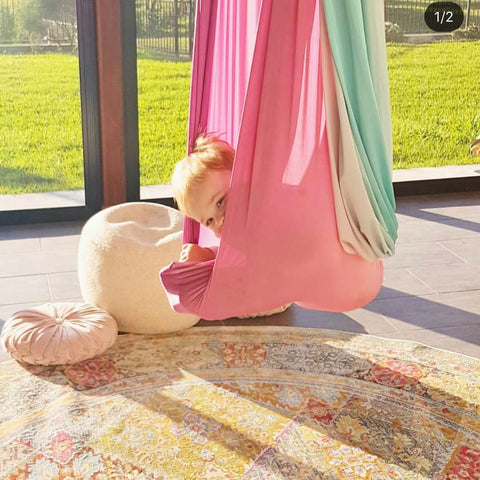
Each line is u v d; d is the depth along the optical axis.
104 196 4.70
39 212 4.65
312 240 1.80
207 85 2.21
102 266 3.18
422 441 2.55
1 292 3.64
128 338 3.22
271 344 3.19
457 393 2.83
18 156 4.59
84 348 2.97
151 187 5.02
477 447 2.52
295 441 2.54
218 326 3.35
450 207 5.04
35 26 4.43
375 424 2.64
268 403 2.76
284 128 1.72
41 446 2.50
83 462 2.42
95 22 4.48
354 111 1.81
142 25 4.65
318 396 2.80
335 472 2.39
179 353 3.10
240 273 1.81
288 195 1.76
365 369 2.99
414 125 5.22
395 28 4.98
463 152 5.37
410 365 3.02
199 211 1.89
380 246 1.87
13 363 3.02
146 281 3.14
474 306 3.59
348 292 1.90
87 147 4.65
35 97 4.54
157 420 2.65
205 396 2.80
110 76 4.50
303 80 1.75
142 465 2.42
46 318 3.09
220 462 2.44
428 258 4.16
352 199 1.80
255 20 2.01
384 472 2.39
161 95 4.86
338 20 1.76
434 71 5.14
